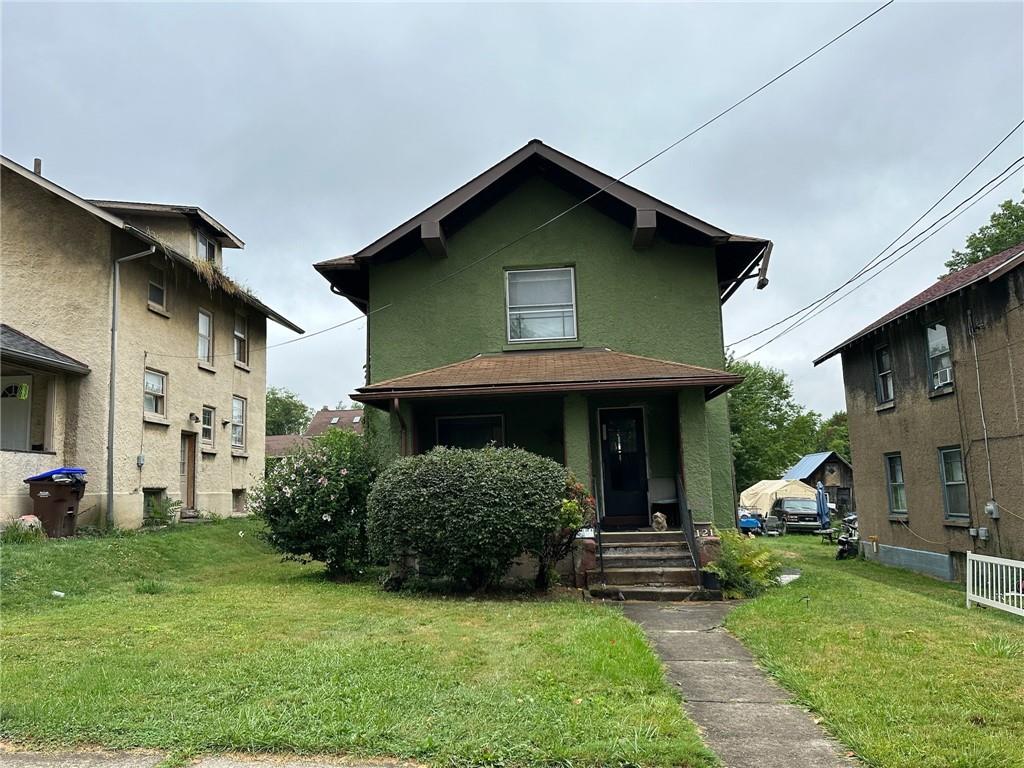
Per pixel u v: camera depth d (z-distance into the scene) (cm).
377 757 389
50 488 1338
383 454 1241
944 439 1416
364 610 805
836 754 401
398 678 511
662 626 791
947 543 1407
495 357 1327
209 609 803
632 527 1277
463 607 842
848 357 1927
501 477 950
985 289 1277
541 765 379
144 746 405
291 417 7088
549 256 1370
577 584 1063
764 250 1315
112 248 1534
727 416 1336
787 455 5109
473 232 1391
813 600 885
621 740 401
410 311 1377
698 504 1126
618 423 1321
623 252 1362
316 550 1120
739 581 1030
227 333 2083
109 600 878
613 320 1343
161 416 1700
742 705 492
